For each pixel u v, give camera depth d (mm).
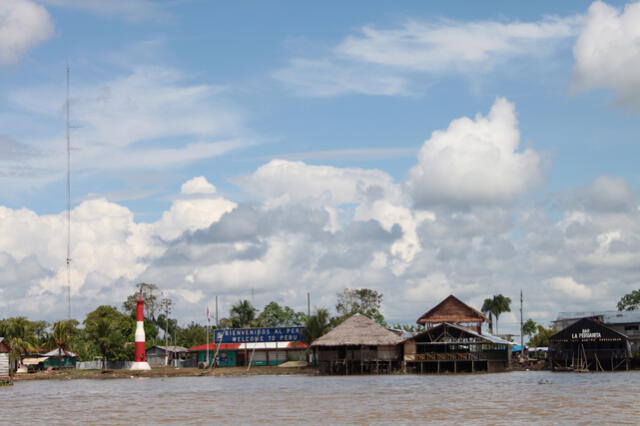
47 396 69875
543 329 176125
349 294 155625
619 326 124375
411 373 106312
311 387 74750
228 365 140125
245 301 161125
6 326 141625
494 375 96312
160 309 184875
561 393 58469
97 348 160375
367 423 40062
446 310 131750
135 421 44000
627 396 54375
